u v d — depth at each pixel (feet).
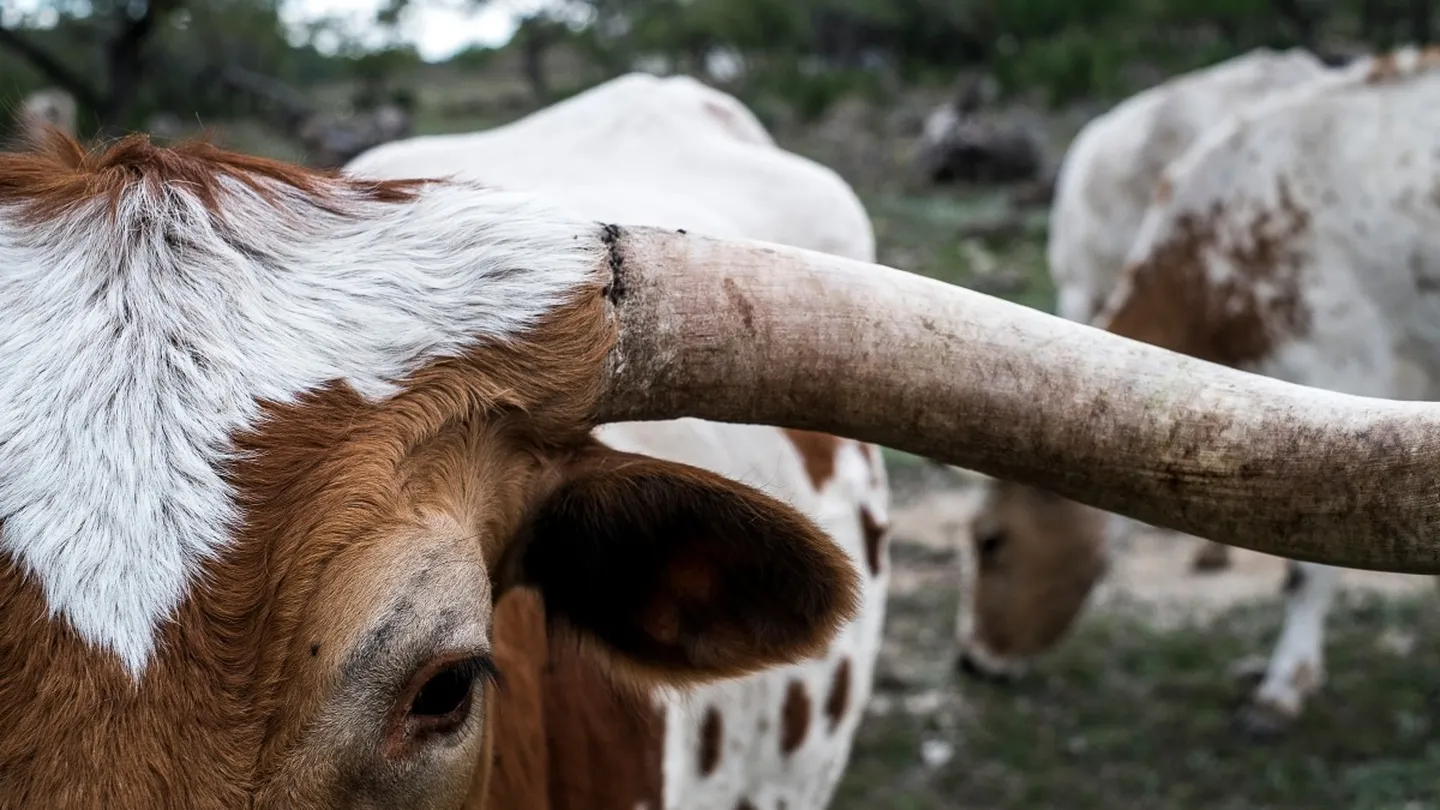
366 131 71.20
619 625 6.48
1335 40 73.51
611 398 5.74
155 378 4.86
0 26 28.14
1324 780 16.60
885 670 20.10
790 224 11.46
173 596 4.52
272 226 5.47
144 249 5.20
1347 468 5.05
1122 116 30.01
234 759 4.50
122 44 28.66
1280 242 17.57
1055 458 5.49
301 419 4.95
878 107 97.66
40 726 4.30
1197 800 16.43
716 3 113.09
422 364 5.32
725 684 9.15
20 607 4.41
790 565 6.02
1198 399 5.33
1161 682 19.38
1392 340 17.57
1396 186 16.85
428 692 4.85
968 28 104.73
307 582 4.67
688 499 5.97
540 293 5.61
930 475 28.91
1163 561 24.21
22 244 5.15
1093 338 5.54
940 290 5.70
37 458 4.61
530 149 12.04
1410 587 21.99
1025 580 18.89
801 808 10.74
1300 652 17.70
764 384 5.70
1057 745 17.84
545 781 7.43
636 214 9.88
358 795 4.73
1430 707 18.11
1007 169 72.74
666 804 8.43
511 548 5.99
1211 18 76.95
